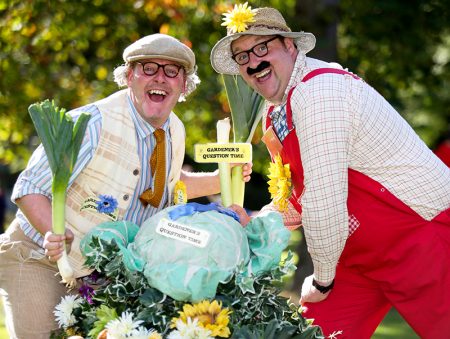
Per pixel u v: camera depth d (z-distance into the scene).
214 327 3.03
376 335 7.59
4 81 9.55
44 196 3.55
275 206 4.03
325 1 9.49
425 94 12.61
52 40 9.38
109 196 3.64
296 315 3.43
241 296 3.15
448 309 3.74
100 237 3.25
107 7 9.54
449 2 10.54
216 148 3.70
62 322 3.39
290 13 9.73
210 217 3.19
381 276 3.86
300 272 9.73
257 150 10.49
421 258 3.75
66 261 3.33
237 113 3.86
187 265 3.08
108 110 3.66
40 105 3.30
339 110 3.59
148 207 3.79
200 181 4.22
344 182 3.63
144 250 3.17
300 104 3.63
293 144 3.76
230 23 3.70
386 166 3.73
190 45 9.05
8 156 10.41
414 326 3.82
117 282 3.18
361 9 10.50
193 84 3.91
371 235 3.80
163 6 9.14
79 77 9.95
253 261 3.21
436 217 3.78
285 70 3.75
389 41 10.71
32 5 9.07
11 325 3.75
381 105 3.73
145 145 3.73
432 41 11.08
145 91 3.64
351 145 3.70
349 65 10.34
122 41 9.88
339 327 4.01
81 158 3.55
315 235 3.65
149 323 3.12
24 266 3.72
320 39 9.43
